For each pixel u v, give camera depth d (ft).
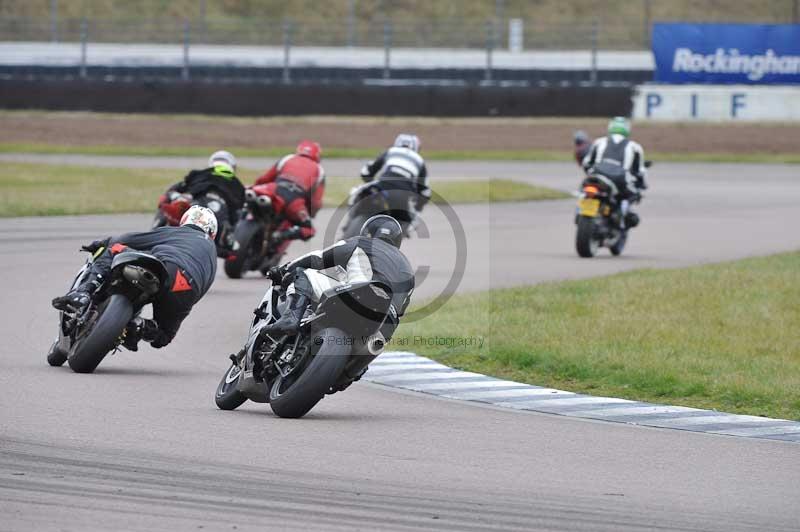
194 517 66.54
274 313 96.68
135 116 460.14
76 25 627.46
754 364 120.37
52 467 75.87
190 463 78.59
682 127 471.21
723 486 78.02
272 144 412.16
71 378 108.17
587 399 108.78
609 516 70.08
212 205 167.53
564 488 76.28
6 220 238.89
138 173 335.26
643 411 103.86
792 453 88.48
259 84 461.37
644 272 188.14
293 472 77.46
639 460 84.99
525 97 469.57
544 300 158.30
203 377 114.21
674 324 141.69
